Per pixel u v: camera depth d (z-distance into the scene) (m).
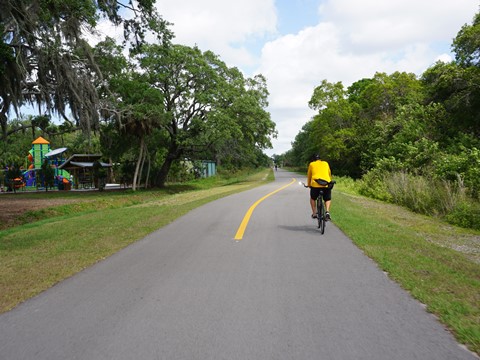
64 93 15.48
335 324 3.89
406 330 3.72
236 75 37.78
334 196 18.88
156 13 15.21
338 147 51.34
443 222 14.13
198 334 3.71
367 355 3.25
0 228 15.08
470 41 27.72
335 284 5.20
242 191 24.66
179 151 36.25
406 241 8.00
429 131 30.31
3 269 6.38
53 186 38.94
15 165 38.53
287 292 4.90
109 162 46.62
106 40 15.83
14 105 13.55
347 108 53.06
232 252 7.22
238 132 33.69
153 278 5.65
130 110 26.73
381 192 21.95
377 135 40.94
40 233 10.38
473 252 8.77
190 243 8.15
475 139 26.09
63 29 13.72
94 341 3.62
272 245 7.79
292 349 3.38
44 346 3.54
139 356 3.31
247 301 4.59
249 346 3.44
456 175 17.98
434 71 30.06
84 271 6.18
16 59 12.34
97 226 10.94
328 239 8.36
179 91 33.47
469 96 28.50
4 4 11.49
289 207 14.43
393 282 5.28
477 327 3.68
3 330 3.93
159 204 17.97
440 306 4.26
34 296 5.01
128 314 4.27
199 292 4.96
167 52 17.20
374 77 49.53
